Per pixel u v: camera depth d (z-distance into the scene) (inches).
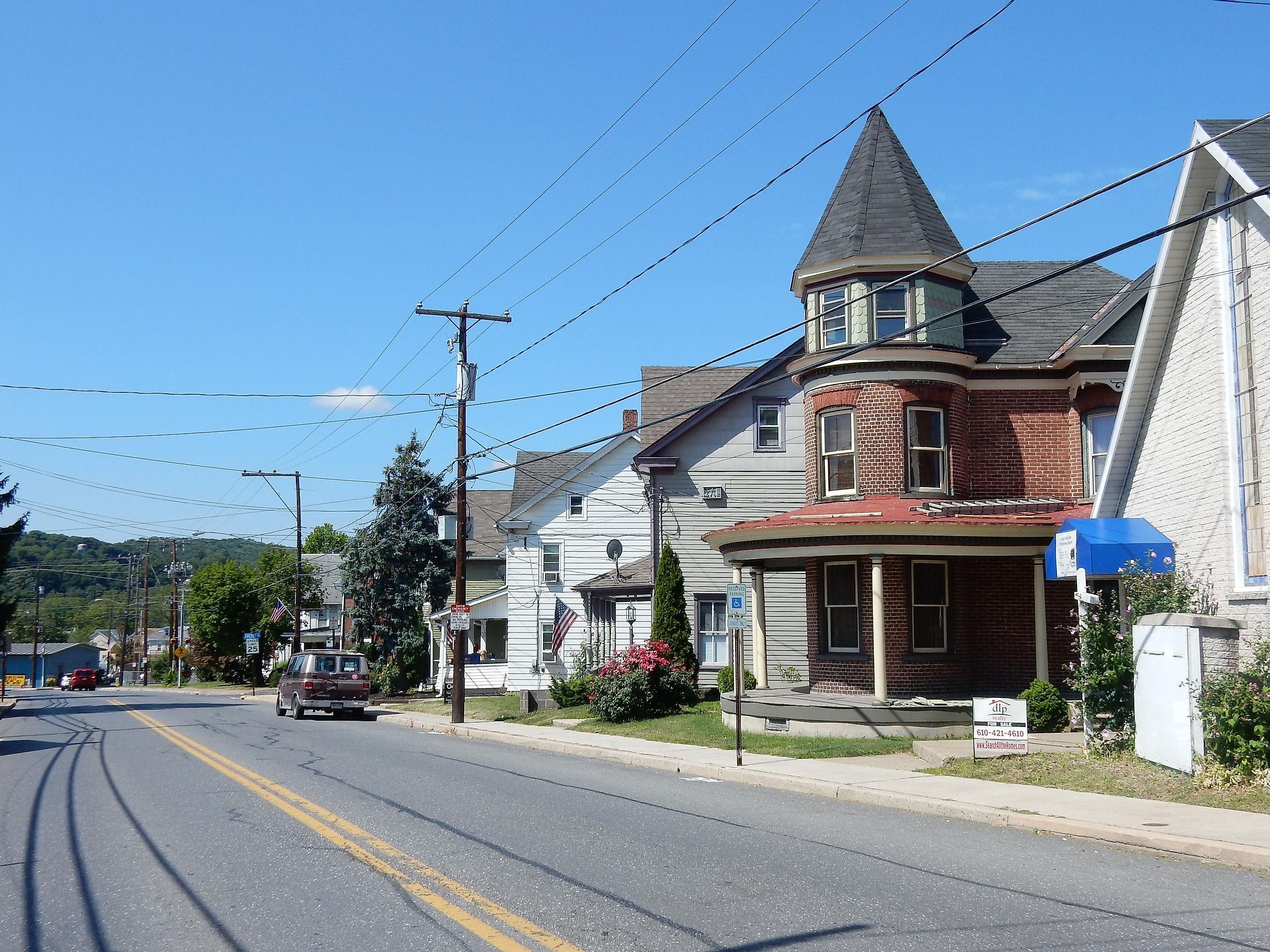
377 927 296.7
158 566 5196.9
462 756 785.6
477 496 2187.5
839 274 926.4
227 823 479.5
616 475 1706.4
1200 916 299.7
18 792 617.6
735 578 951.0
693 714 974.4
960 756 652.1
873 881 346.0
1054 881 346.6
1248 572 603.2
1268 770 494.3
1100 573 653.9
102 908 331.3
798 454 1233.4
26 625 5738.2
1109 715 615.5
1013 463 936.3
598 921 296.2
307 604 3029.0
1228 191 623.5
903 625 879.7
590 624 1494.8
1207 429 637.3
